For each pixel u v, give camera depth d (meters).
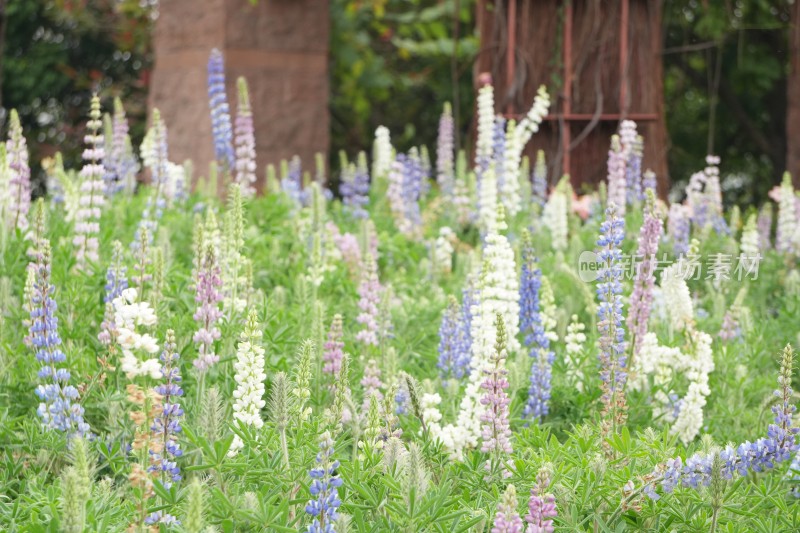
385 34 19.72
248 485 4.57
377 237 9.66
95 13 21.80
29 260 7.37
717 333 7.78
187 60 14.46
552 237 9.98
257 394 4.78
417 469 4.27
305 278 7.73
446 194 11.30
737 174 20.75
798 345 7.55
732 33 17.56
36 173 21.44
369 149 21.03
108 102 21.41
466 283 6.86
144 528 4.16
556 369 6.63
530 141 13.62
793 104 14.45
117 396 5.46
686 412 6.06
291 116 14.46
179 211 9.53
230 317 6.29
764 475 5.09
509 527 3.96
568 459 4.74
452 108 19.81
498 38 13.77
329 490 4.15
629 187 10.34
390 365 5.86
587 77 13.55
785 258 9.92
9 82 21.16
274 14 14.38
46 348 5.34
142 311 4.56
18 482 5.08
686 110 20.59
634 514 4.54
